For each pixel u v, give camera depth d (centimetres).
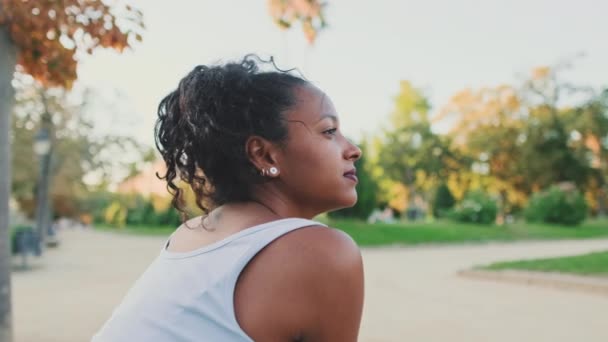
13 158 2481
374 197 2550
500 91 4644
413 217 4953
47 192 2428
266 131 85
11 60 371
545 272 1052
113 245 2414
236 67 90
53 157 2584
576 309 751
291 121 86
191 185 92
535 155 4447
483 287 977
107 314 716
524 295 879
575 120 4409
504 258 1566
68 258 1694
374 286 1007
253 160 86
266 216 83
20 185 3014
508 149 4581
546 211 2959
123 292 933
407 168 5047
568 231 2677
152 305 79
